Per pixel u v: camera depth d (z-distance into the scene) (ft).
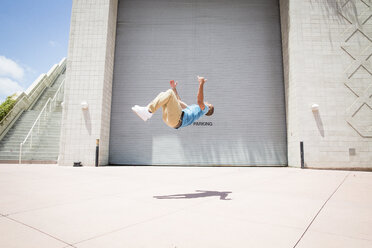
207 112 10.74
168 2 38.58
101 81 32.27
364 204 8.77
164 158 34.88
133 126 35.63
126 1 38.68
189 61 37.09
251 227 6.04
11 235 5.27
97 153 30.60
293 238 5.26
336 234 5.55
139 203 8.64
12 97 41.91
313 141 30.09
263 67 36.58
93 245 4.74
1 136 34.86
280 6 37.19
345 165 29.37
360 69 31.27
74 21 33.45
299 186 13.47
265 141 34.91
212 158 34.78
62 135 30.94
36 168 24.49
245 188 12.57
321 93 31.07
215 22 37.93
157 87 36.52
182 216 7.00
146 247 4.66
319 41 32.14
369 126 29.89
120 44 37.58
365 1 32.58
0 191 10.92
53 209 7.65
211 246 4.75
